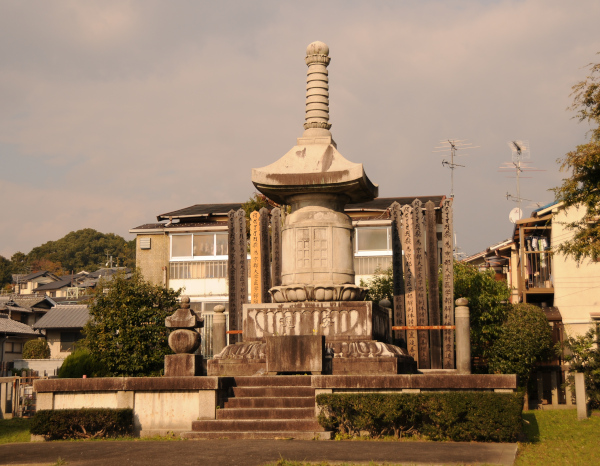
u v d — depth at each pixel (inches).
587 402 668.1
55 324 1605.6
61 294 3157.0
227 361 616.7
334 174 652.7
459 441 442.6
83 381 510.6
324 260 666.2
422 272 767.1
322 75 708.0
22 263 3853.3
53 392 514.3
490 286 864.9
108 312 932.0
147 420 501.0
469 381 466.6
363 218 1274.6
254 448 406.9
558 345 782.5
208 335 1261.1
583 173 669.9
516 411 436.5
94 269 3922.2
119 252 4089.6
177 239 1346.0
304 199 682.8
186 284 1325.0
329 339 636.1
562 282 1029.2
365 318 635.5
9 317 1742.1
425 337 751.7
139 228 1382.9
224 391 518.0
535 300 1109.7
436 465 353.1
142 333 921.5
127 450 417.4
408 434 456.1
